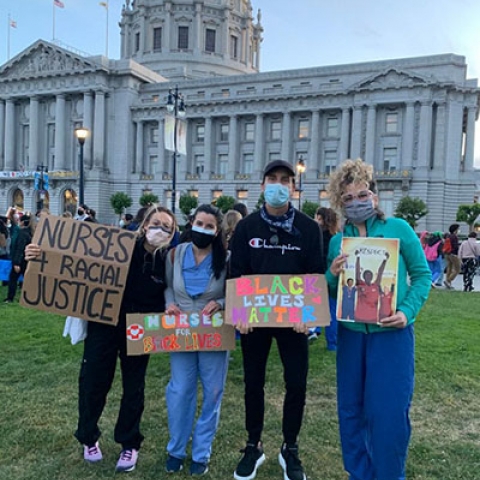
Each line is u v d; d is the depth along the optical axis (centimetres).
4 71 6719
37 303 384
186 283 380
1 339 767
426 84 5100
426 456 402
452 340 786
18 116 6919
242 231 368
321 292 352
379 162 5462
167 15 7825
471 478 369
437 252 1634
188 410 378
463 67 5197
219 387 385
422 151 5181
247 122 6169
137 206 6438
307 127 5894
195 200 5597
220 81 6175
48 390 542
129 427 381
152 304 388
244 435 439
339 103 5562
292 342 366
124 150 6419
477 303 1217
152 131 6531
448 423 471
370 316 308
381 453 306
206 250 385
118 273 379
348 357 326
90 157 6362
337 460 395
